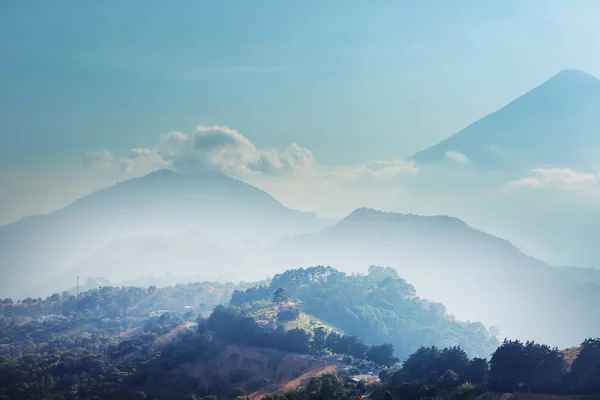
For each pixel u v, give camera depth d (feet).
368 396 636.89
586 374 549.95
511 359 598.34
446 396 569.64
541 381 566.36
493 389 574.97
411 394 588.91
